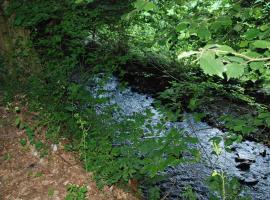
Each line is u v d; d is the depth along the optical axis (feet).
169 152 10.69
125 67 37.11
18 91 21.52
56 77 21.15
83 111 20.62
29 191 15.81
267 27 7.21
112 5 27.73
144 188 18.15
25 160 17.35
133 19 26.63
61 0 24.26
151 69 35.68
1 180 16.47
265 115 9.75
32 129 18.62
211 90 27.96
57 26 23.08
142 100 31.83
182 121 27.22
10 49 22.39
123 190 16.79
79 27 22.91
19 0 22.59
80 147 17.97
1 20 22.33
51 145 17.98
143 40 32.14
